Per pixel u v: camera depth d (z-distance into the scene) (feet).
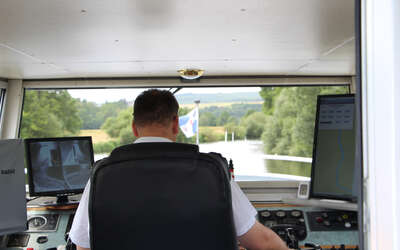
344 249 6.72
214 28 6.90
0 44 7.84
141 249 3.70
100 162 3.92
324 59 9.61
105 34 7.23
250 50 8.63
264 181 8.86
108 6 5.66
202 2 5.52
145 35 7.30
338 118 7.82
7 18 6.19
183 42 7.88
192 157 3.70
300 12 6.07
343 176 7.63
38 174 8.59
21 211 7.20
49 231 7.84
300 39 7.77
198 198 3.62
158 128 4.15
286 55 9.17
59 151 8.76
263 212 7.70
